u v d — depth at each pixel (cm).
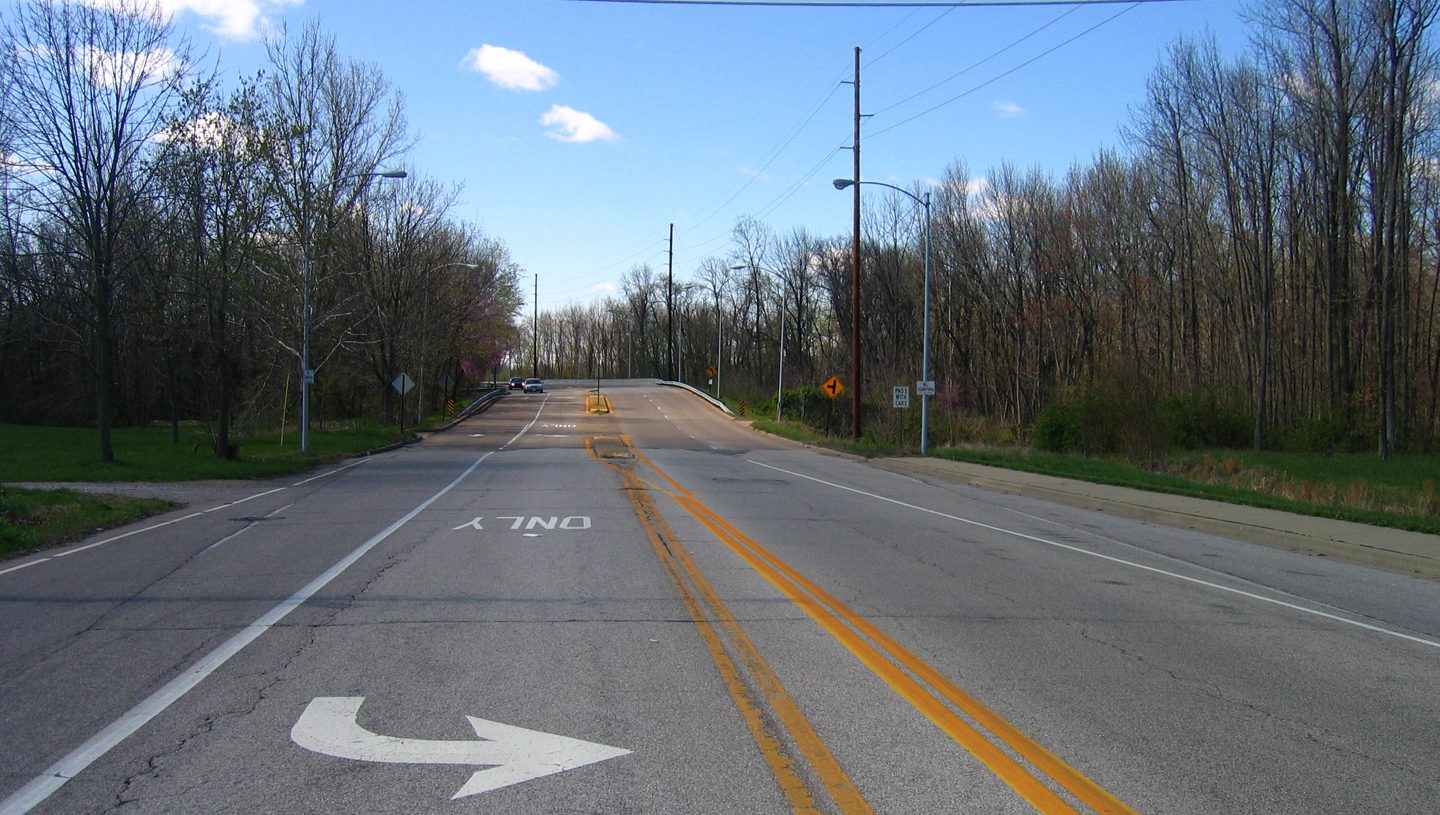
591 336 15825
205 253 2555
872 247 7050
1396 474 2998
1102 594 923
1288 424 4281
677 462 2962
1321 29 3809
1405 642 751
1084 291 5234
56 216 2597
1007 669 636
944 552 1188
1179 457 3228
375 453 3356
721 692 570
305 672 604
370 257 4312
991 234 5741
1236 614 844
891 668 630
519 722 512
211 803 405
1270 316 4519
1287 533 1354
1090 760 470
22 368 4766
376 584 912
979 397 5841
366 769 444
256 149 2584
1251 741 503
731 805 406
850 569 1038
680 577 962
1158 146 4644
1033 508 1797
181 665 620
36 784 424
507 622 752
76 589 883
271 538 1243
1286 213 4394
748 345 11056
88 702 543
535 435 4659
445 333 5475
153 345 3288
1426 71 3547
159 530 1329
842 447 3597
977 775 445
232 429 3853
